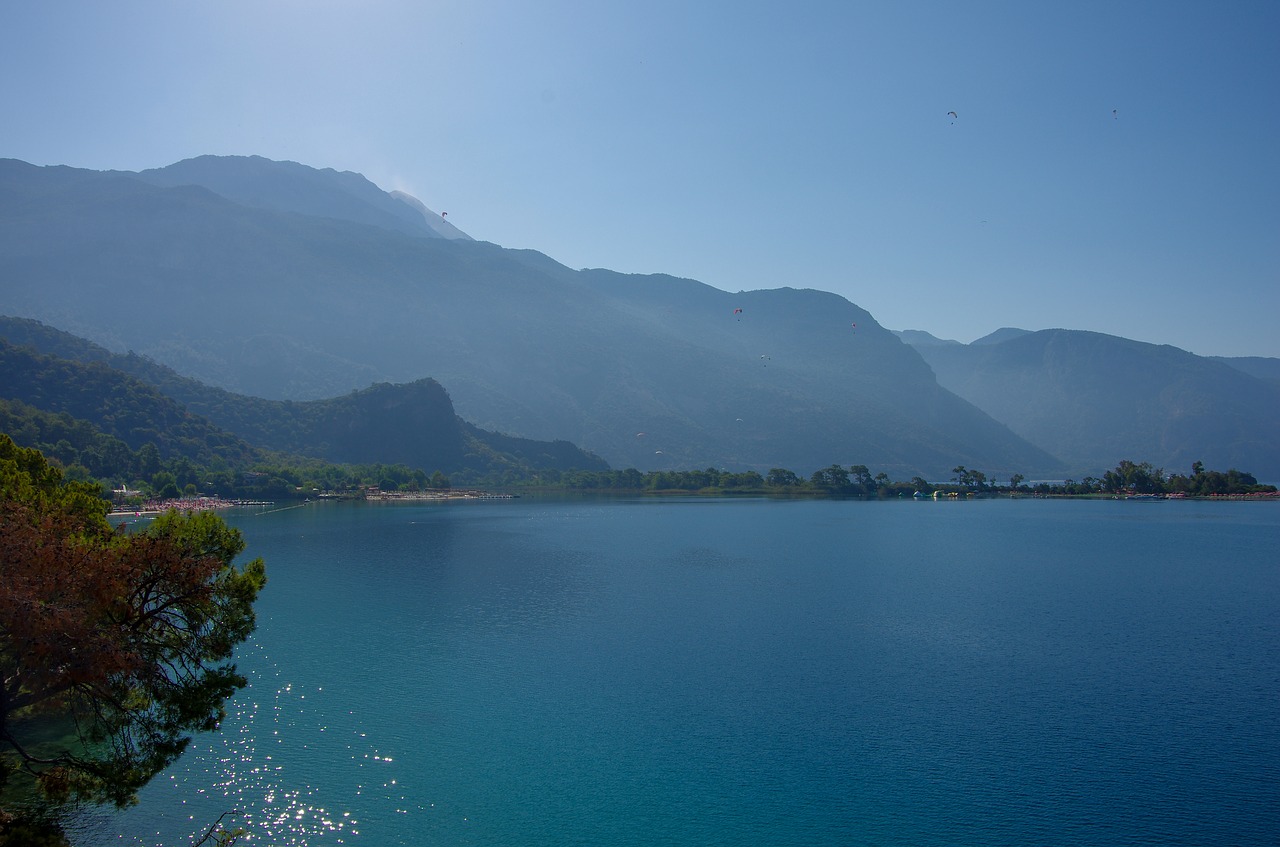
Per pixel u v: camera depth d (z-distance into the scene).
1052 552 146.00
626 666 67.19
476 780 45.44
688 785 45.31
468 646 73.06
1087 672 66.50
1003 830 40.75
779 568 123.69
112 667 28.83
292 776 45.03
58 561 30.17
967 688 62.12
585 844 38.38
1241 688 62.25
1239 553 144.75
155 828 38.62
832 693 60.88
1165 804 43.34
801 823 40.91
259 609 88.81
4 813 33.69
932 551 146.88
